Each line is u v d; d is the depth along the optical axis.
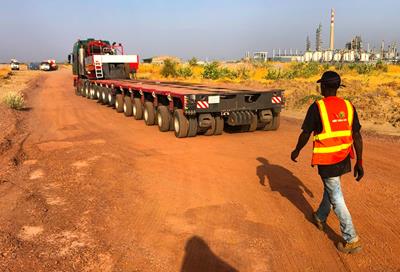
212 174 7.06
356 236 4.10
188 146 9.52
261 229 4.74
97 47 23.64
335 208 4.12
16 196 6.08
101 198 5.91
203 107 9.98
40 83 39.06
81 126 12.96
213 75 39.31
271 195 5.91
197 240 4.48
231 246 4.32
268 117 10.95
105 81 18.92
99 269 3.90
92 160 8.23
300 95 19.59
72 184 6.62
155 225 4.91
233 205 5.54
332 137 3.98
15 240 4.57
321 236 4.54
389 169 7.20
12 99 17.25
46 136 11.09
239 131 11.44
